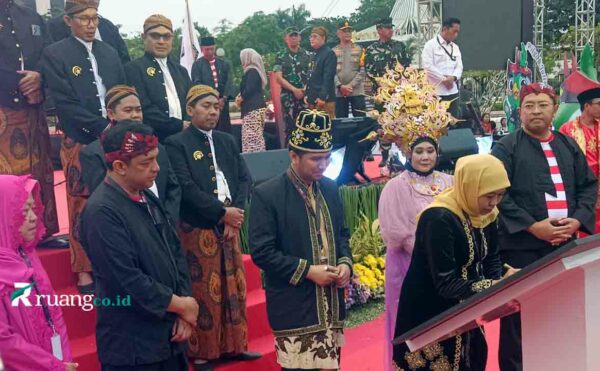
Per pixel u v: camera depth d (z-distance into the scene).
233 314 4.43
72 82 4.46
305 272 3.46
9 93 4.54
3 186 2.98
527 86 4.38
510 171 4.36
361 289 6.29
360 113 9.61
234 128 10.27
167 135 4.80
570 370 1.91
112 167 3.18
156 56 4.87
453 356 3.33
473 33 13.59
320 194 3.67
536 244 4.28
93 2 4.54
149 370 3.20
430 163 4.06
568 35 24.23
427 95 4.28
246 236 6.03
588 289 1.85
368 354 5.18
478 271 3.29
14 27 4.66
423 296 3.33
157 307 3.15
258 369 4.61
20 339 2.84
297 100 9.24
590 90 5.30
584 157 4.46
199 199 4.29
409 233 3.98
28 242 3.08
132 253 3.13
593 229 4.36
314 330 3.50
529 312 2.01
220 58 9.08
